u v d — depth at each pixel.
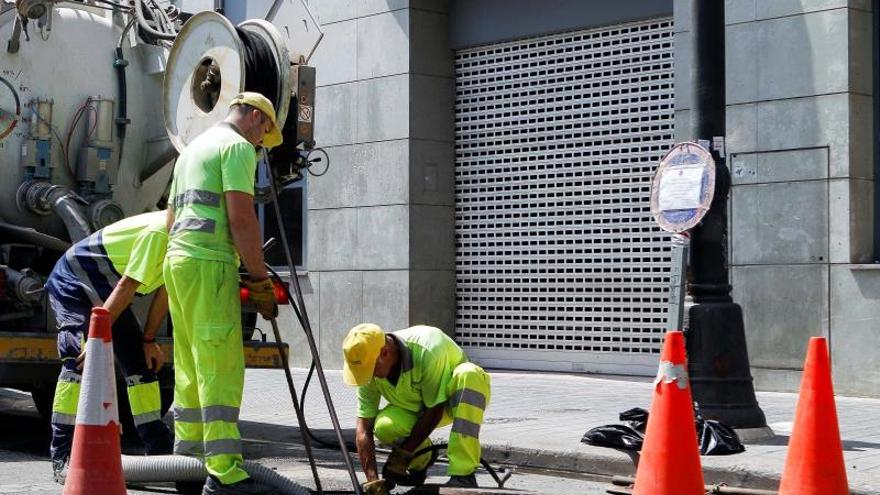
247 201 6.49
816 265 11.59
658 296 13.23
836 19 11.49
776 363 11.85
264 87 8.83
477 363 14.81
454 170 15.03
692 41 9.02
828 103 11.53
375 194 14.99
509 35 14.38
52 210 9.50
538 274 14.26
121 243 7.64
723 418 8.86
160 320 7.75
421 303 14.73
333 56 15.45
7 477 7.93
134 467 6.95
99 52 9.84
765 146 11.92
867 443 8.86
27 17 9.30
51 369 9.12
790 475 6.05
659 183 8.98
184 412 6.64
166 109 9.17
